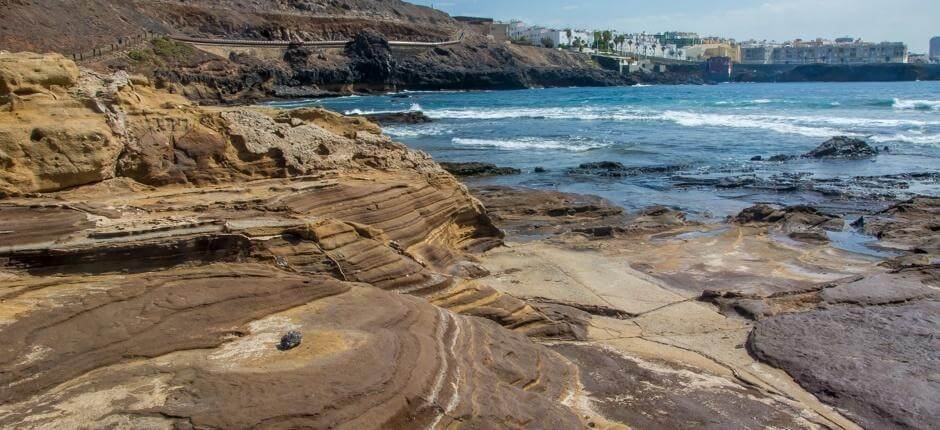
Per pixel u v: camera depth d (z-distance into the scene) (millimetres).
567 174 24641
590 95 97375
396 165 12688
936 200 16578
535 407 5648
